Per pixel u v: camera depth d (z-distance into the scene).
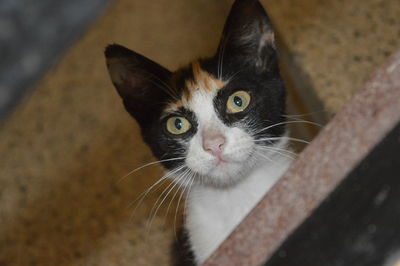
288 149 0.46
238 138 0.42
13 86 0.81
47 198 0.58
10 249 0.54
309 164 0.31
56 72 0.71
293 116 0.46
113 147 0.60
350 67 0.49
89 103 0.65
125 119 0.62
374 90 0.31
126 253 0.52
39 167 0.61
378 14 0.52
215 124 0.43
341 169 0.31
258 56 0.44
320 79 0.49
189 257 0.46
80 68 0.70
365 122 0.31
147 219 0.53
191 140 0.43
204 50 0.64
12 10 0.80
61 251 0.53
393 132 0.30
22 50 0.82
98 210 0.55
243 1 0.43
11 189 0.60
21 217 0.57
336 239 0.30
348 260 0.30
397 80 0.31
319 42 0.51
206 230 0.45
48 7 0.81
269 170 0.44
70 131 0.63
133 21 0.72
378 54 0.49
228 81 0.43
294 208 0.31
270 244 0.31
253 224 0.31
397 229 0.29
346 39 0.51
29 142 0.64
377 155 0.30
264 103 0.44
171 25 0.69
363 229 0.30
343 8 0.53
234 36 0.44
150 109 0.45
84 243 0.53
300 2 0.55
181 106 0.44
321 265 0.30
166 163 0.45
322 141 0.31
